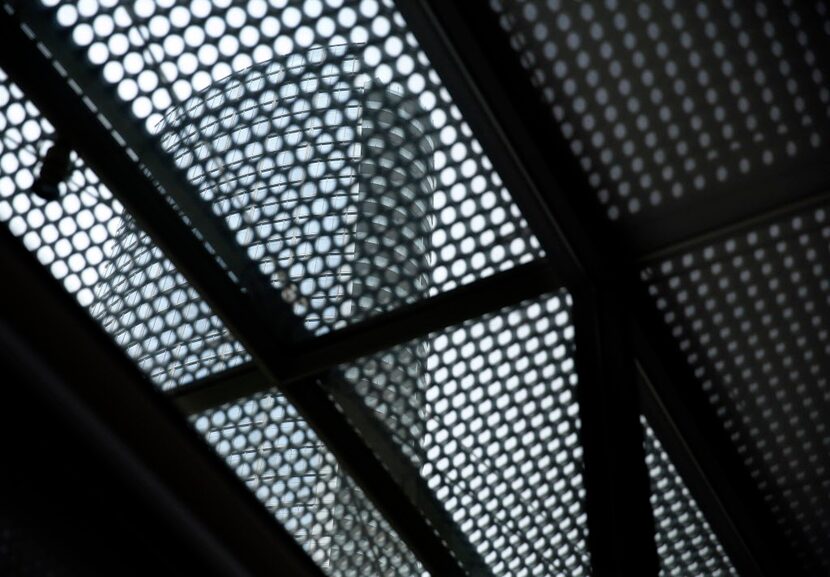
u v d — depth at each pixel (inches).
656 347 142.8
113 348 96.5
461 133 125.0
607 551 120.0
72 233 128.6
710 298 138.2
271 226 130.3
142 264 133.7
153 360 139.3
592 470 126.4
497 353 144.5
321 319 137.0
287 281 133.9
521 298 137.6
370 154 127.4
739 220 128.8
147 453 103.7
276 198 129.2
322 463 151.3
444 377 145.9
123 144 121.2
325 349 137.9
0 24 113.6
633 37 116.0
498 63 119.0
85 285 132.3
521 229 133.1
